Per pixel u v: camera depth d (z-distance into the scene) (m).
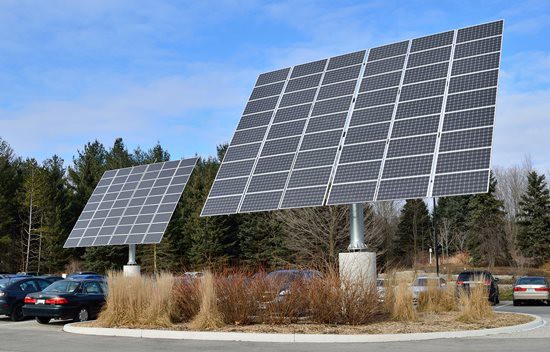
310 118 17.98
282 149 17.81
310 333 13.39
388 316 15.52
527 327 14.66
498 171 74.12
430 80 16.33
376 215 47.78
